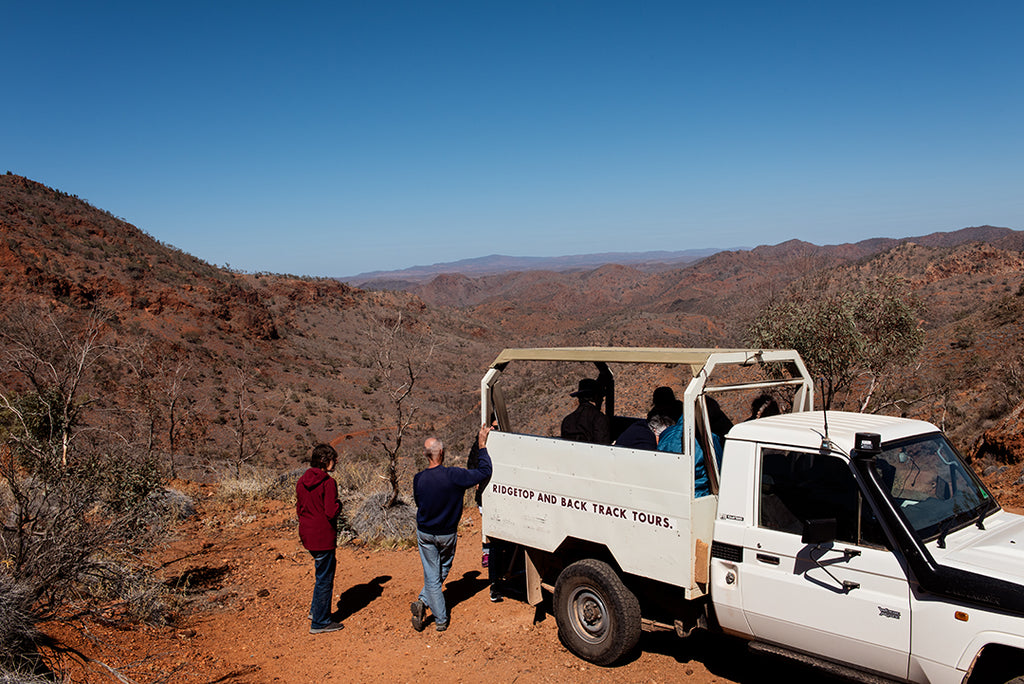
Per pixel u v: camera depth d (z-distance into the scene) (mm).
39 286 54812
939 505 4035
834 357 9953
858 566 3785
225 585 7719
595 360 5195
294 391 62156
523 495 5605
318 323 98062
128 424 14234
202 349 63250
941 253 87312
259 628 6375
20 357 9391
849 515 3912
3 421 8836
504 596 6430
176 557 8688
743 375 13531
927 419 16641
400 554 8906
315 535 6152
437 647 5652
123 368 15867
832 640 3910
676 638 5516
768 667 4895
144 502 9242
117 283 65688
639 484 4703
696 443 4719
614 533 4871
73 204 82688
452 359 77438
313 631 6152
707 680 4695
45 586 5348
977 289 57906
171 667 5184
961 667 3416
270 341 77812
